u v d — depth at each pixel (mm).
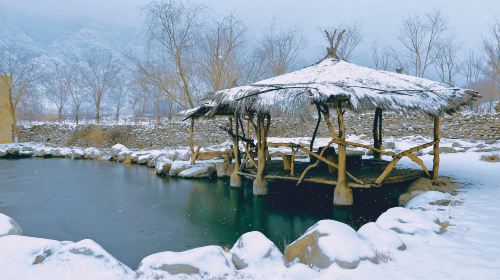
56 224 8875
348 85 8672
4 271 4238
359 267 4238
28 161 22141
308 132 21828
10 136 30391
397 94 8703
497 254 4645
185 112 12898
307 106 8172
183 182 14227
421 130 19234
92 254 4535
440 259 4492
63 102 41125
